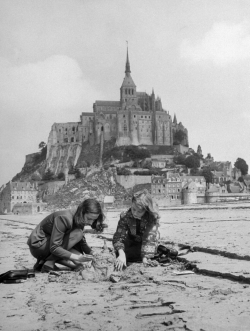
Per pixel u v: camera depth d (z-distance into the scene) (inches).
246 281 470.0
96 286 497.4
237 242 806.5
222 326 316.5
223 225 1334.9
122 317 353.1
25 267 656.4
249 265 554.6
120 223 636.7
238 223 1402.6
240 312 349.7
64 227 600.7
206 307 368.5
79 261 597.9
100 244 935.0
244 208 2974.9
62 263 607.8
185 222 1605.6
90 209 593.9
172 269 586.6
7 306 409.4
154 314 358.0
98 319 350.3
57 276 563.2
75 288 486.0
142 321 339.9
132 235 636.1
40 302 419.2
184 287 457.4
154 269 585.9
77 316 361.4
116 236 633.0
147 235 627.2
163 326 325.1
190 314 349.7
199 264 581.3
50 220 609.9
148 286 477.7
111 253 736.3
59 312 376.8
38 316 367.9
